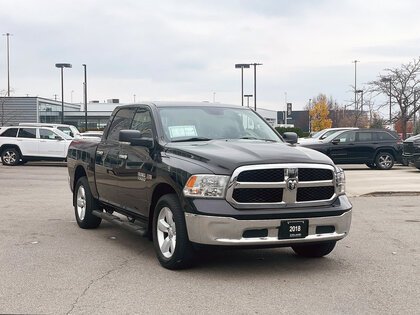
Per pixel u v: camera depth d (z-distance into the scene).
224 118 7.46
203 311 4.82
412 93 36.91
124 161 7.40
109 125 8.46
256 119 7.82
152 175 6.56
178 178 6.00
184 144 6.69
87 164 8.75
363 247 7.64
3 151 25.56
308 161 5.98
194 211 5.75
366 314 4.76
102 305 4.97
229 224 5.63
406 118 37.41
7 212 10.84
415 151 21.05
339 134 23.23
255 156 5.92
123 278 5.90
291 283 5.75
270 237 5.77
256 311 4.82
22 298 5.17
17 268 6.32
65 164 27.06
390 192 14.26
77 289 5.48
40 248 7.44
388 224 9.59
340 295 5.32
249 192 5.77
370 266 6.54
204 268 6.37
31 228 9.03
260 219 5.68
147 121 7.27
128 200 7.39
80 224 9.05
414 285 5.70
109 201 8.15
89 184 8.77
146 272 6.16
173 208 6.05
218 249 5.80
